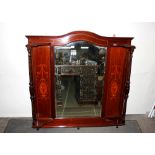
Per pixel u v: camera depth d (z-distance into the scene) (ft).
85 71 9.03
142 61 10.39
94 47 8.57
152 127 10.24
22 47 9.72
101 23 9.57
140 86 10.92
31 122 10.61
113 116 9.71
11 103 10.80
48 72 8.64
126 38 8.33
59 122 9.53
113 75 8.89
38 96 9.05
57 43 8.15
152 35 9.92
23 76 10.25
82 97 9.53
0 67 9.97
